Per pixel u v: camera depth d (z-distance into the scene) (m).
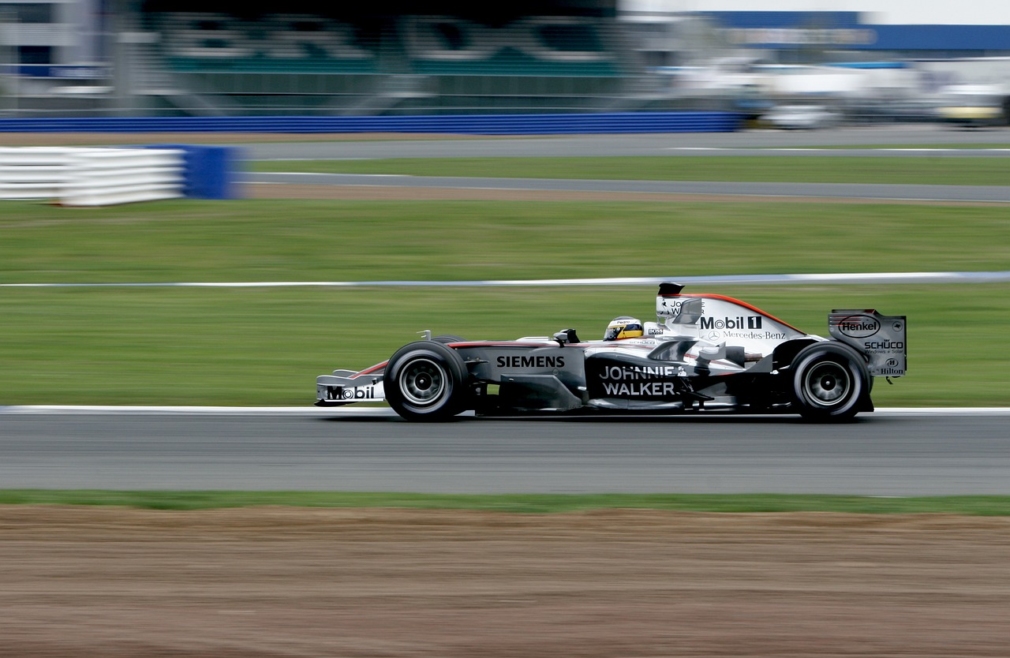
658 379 29.92
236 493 23.30
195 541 19.89
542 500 22.64
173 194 77.62
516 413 30.31
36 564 18.66
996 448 27.59
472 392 30.58
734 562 18.72
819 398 29.97
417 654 15.16
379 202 75.94
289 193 82.81
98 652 15.17
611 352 30.20
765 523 20.89
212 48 166.25
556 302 49.84
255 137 139.00
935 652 15.18
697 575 18.11
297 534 20.30
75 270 57.03
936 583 17.72
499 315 47.28
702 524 20.84
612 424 30.52
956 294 50.97
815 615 16.45
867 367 30.25
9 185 72.31
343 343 42.66
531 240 64.12
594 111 164.50
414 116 146.12
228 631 15.91
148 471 25.66
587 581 17.84
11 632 15.81
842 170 99.81
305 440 28.72
